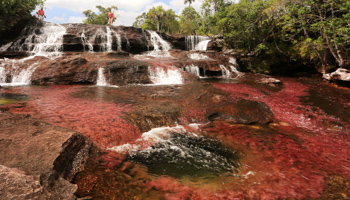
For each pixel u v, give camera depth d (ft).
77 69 37.88
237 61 62.23
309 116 22.84
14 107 19.51
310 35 53.57
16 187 6.27
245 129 18.39
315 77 49.21
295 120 21.77
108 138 14.10
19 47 52.01
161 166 11.65
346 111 24.49
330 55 47.01
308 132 18.58
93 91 29.91
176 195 9.16
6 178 6.42
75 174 9.68
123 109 20.79
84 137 11.99
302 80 47.60
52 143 9.59
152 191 9.32
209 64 52.21
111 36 65.57
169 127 17.95
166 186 9.77
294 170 11.94
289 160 13.11
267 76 50.49
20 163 7.96
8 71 36.24
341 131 19.17
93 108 20.74
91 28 65.92
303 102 28.58
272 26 59.47
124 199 8.61
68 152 9.85
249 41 63.87
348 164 12.96
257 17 60.34
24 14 61.05
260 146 15.05
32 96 25.23
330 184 10.72
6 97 23.99
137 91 30.55
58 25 64.08
